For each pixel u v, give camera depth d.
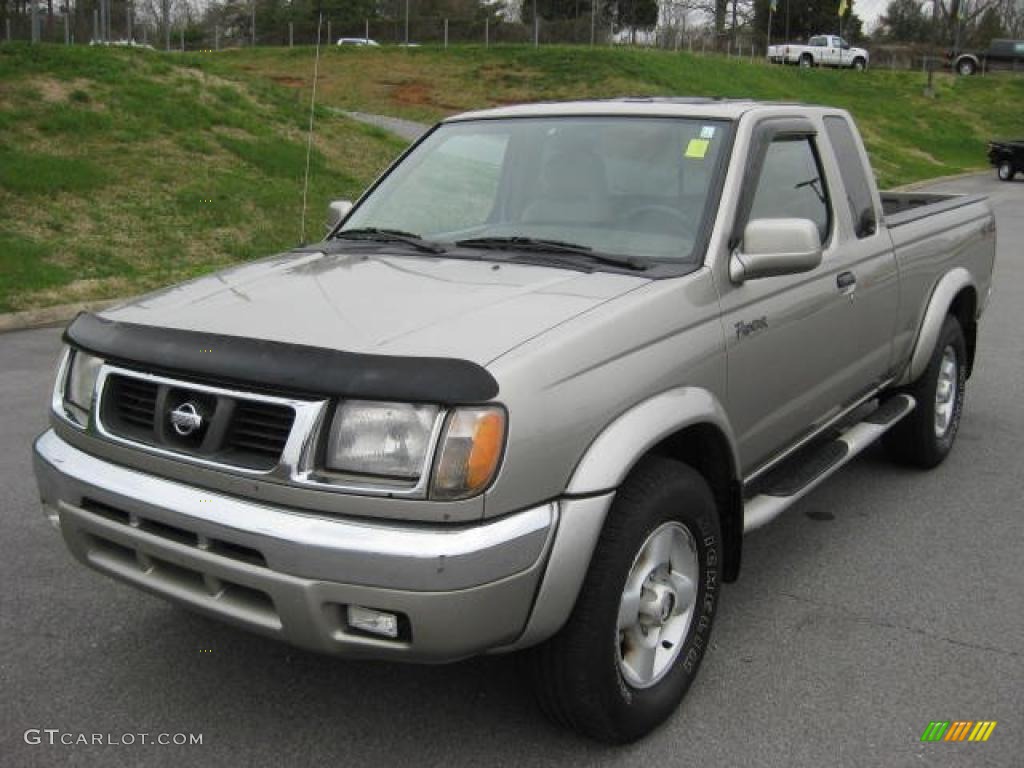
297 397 2.74
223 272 3.84
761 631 4.00
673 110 4.16
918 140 43.81
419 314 3.06
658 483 3.13
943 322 5.60
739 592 4.36
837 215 4.59
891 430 5.79
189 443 2.92
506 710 3.43
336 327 2.97
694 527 3.34
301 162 18.58
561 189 4.06
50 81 18.80
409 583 2.61
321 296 3.29
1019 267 14.48
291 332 2.95
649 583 3.22
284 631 2.77
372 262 3.75
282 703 3.46
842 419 4.95
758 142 4.03
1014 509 5.34
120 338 3.11
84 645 3.83
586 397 2.92
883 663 3.76
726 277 3.63
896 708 3.46
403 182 4.52
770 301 3.86
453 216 4.22
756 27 67.31
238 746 3.22
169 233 14.16
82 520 3.13
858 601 4.28
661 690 3.28
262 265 3.88
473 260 3.71
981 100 51.62
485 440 2.67
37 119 17.12
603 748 3.22
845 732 3.31
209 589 2.91
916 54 62.50
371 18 54.12
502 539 2.68
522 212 4.08
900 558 4.72
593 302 3.18
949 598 4.31
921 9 81.81
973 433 6.71
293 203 16.44
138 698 3.49
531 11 59.62
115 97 18.88
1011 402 7.48
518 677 3.63
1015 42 58.91
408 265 3.68
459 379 2.66
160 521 2.91
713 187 3.79
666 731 3.32
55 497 3.21
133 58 21.11
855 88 50.88
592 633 2.96
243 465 2.80
